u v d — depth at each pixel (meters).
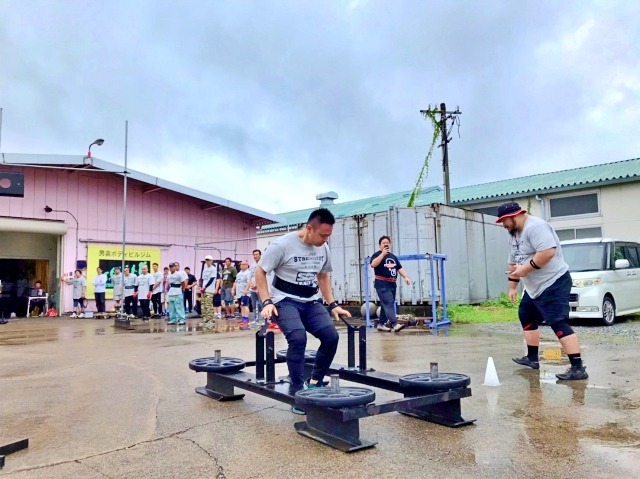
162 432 3.66
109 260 18.94
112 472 2.92
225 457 3.13
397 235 12.98
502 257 15.53
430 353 6.98
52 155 16.47
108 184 19.14
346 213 25.42
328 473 2.84
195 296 17.19
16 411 4.28
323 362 4.14
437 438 3.41
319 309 4.20
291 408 4.27
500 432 3.50
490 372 4.92
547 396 4.44
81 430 3.73
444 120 21.58
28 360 7.10
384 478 2.76
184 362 6.75
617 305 10.89
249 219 23.06
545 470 2.81
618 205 18.64
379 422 3.83
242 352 7.68
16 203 17.25
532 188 20.39
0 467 2.99
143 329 12.25
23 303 18.89
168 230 20.52
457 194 24.31
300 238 4.08
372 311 13.02
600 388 4.70
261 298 3.97
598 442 3.23
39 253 19.55
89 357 7.35
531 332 5.75
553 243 5.05
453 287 12.98
